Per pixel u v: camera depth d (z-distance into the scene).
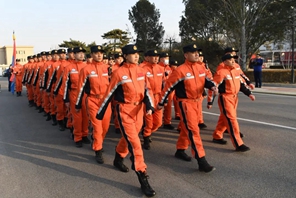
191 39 28.72
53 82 8.09
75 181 4.35
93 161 5.22
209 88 4.67
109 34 28.72
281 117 8.45
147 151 5.70
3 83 27.45
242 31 23.25
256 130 7.00
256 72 17.44
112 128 7.77
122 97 4.11
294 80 20.42
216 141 6.12
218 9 25.16
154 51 6.51
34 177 4.53
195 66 4.65
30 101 11.88
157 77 6.51
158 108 4.87
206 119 8.55
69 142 6.49
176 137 6.70
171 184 4.14
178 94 4.68
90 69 5.28
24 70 12.48
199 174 4.49
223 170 4.61
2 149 5.98
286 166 4.71
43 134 7.23
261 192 3.82
